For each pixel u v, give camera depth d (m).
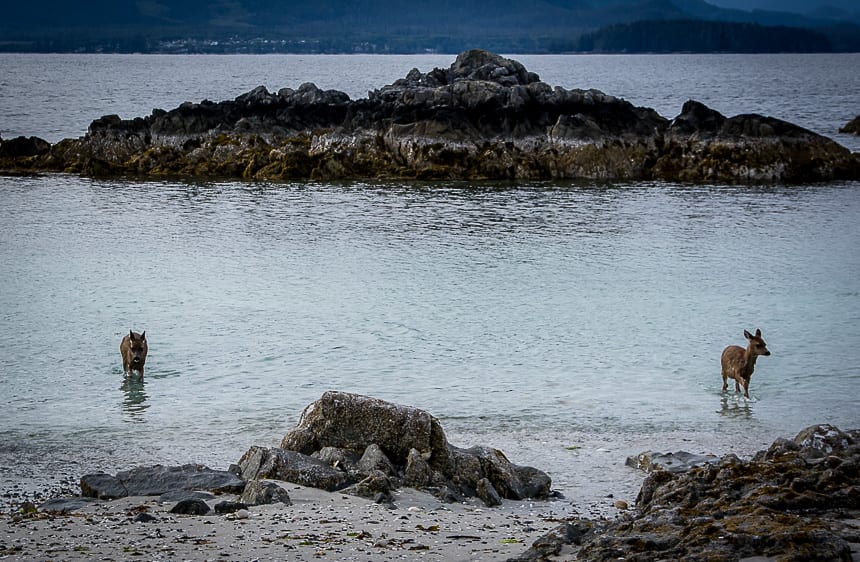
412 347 31.20
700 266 43.78
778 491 15.11
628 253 46.72
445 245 48.53
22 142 83.19
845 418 24.81
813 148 75.38
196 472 18.36
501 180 74.12
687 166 75.12
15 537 14.48
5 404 25.62
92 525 15.19
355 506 16.59
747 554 12.45
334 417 19.48
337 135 78.50
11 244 48.84
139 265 43.94
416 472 18.33
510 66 99.50
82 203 62.91
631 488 19.58
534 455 21.95
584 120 77.81
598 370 28.94
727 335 32.72
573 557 13.34
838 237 51.03
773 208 60.81
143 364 27.77
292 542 14.23
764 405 25.89
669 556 12.62
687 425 24.28
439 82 100.31
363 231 52.62
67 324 33.78
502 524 16.05
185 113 84.00
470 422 24.45
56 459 21.66
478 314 35.31
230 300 37.34
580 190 68.94
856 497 14.91
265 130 83.06
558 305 36.66
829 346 31.34
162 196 66.19
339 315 35.12
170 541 14.24
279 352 30.58
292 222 55.59
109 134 82.62
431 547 14.23
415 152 75.94
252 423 24.28
